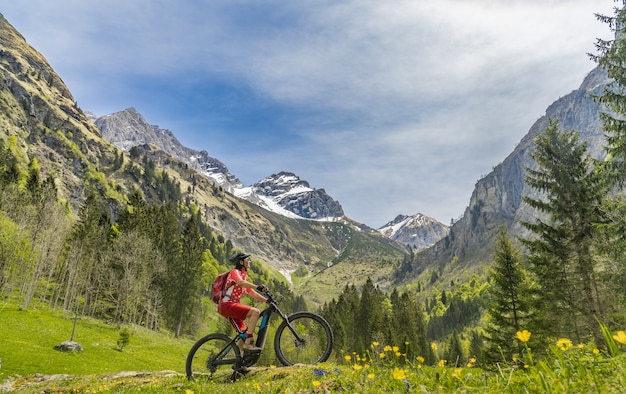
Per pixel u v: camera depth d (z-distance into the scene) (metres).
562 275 25.70
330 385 4.66
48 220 73.94
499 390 2.87
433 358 60.94
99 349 48.81
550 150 26.06
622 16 17.52
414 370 4.95
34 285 68.44
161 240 98.38
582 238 24.36
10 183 106.94
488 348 27.91
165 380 8.53
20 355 37.53
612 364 2.88
